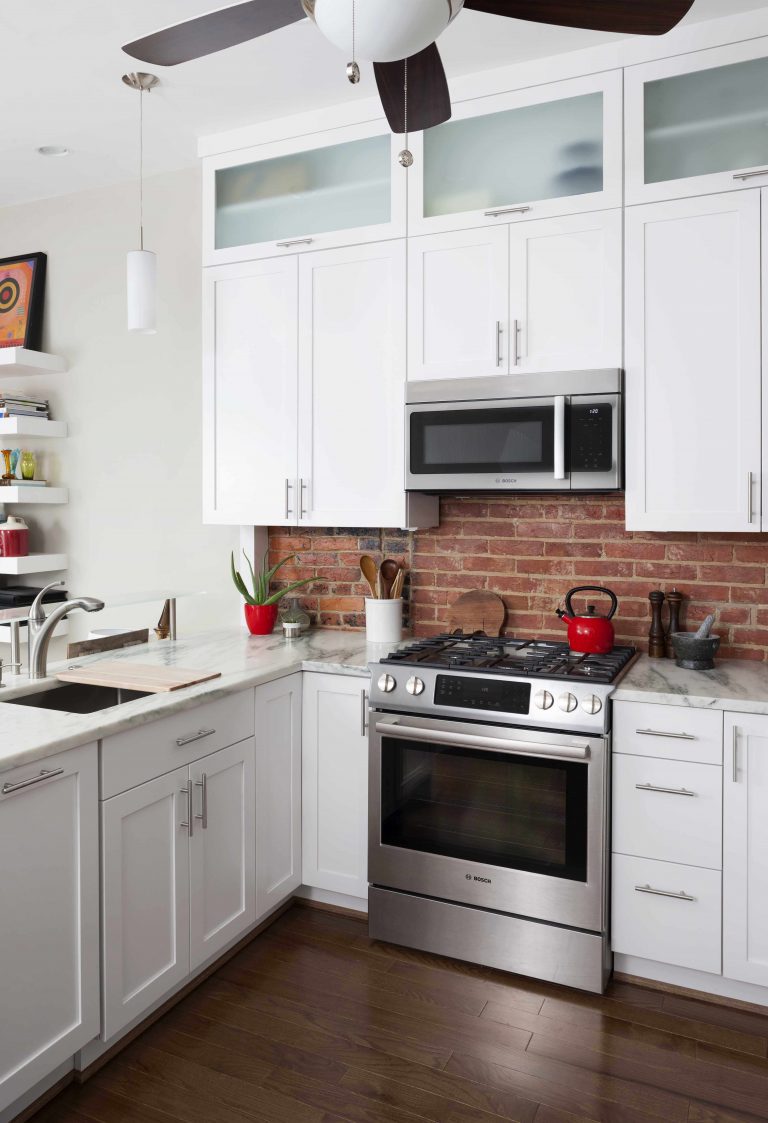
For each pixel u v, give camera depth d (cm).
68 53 242
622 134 242
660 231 239
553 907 226
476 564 300
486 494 296
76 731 178
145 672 240
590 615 263
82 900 181
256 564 330
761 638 261
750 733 208
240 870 238
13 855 164
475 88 260
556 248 251
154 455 347
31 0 214
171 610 308
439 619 308
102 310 357
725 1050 201
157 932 204
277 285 294
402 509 276
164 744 205
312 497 291
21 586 380
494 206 261
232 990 226
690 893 217
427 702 238
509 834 232
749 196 228
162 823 205
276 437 297
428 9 129
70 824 178
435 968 238
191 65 251
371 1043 203
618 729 222
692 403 237
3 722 185
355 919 268
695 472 237
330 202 286
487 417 257
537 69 252
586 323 248
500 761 232
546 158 254
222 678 236
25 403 357
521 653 262
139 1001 197
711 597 267
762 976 210
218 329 306
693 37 233
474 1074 192
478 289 262
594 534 282
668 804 218
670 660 262
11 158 323
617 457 242
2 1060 162
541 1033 208
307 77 260
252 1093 185
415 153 270
